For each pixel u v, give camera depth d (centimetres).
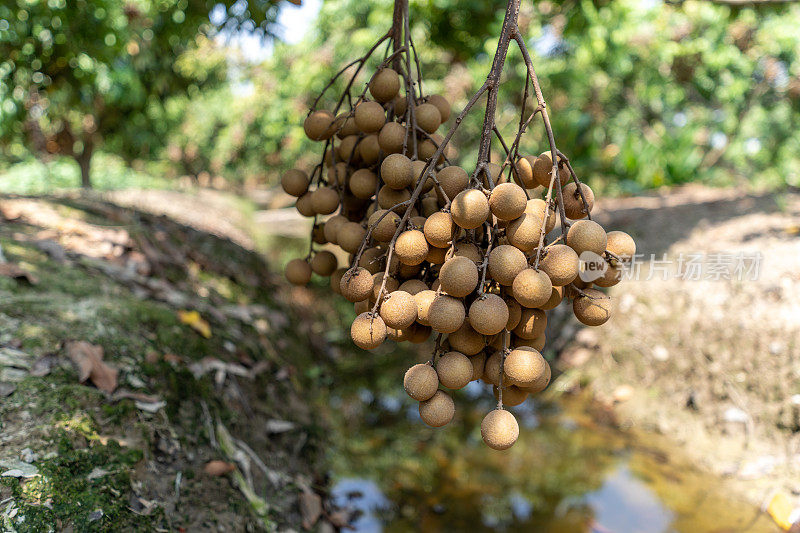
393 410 310
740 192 605
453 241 96
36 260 225
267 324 321
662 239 423
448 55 700
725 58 829
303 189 131
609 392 316
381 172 108
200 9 259
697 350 297
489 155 100
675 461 255
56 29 366
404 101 126
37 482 130
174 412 180
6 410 145
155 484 154
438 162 117
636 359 322
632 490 236
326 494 220
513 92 695
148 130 823
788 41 823
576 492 236
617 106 934
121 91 576
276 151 1202
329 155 136
